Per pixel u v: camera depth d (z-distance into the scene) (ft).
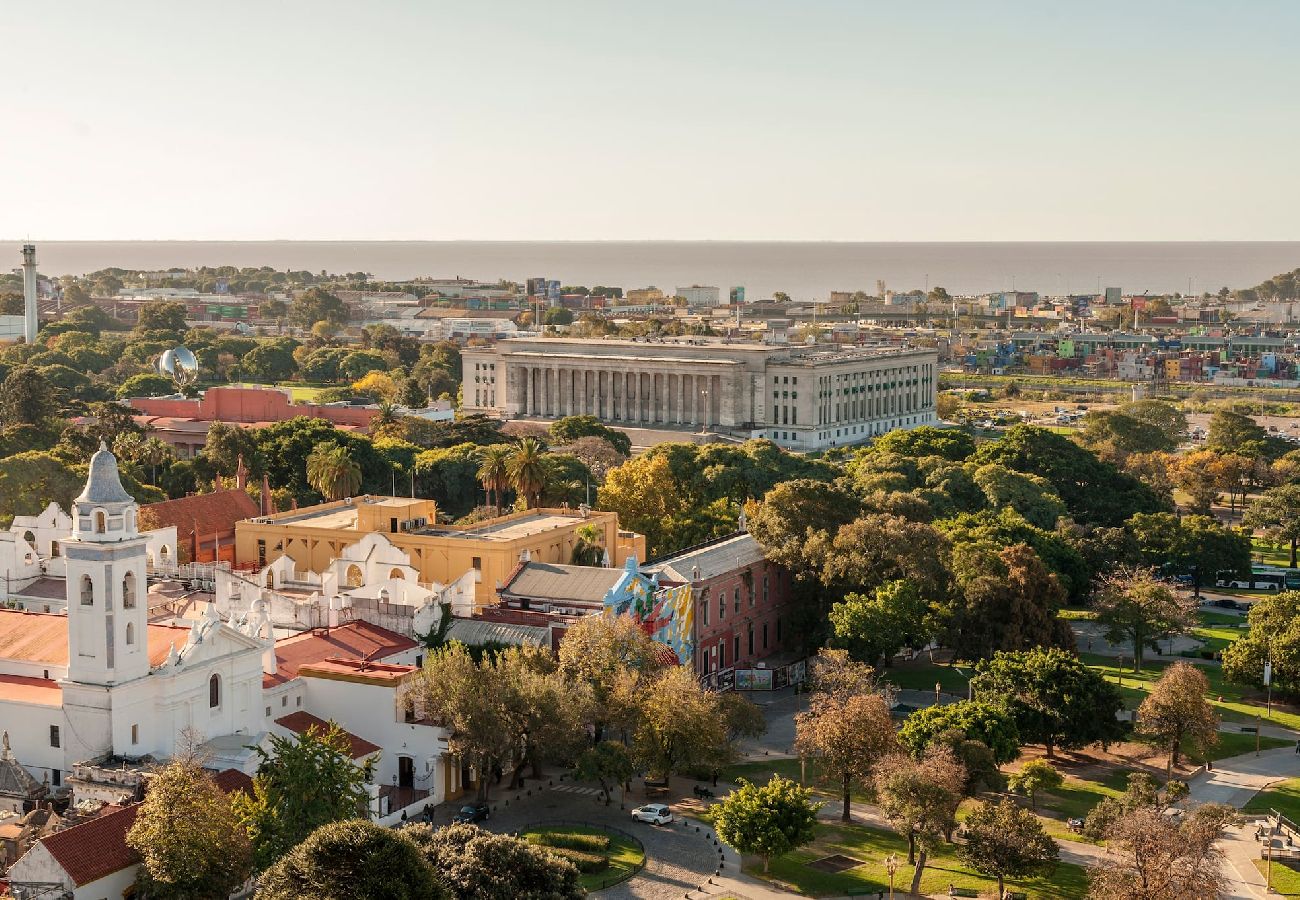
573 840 497.46
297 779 447.83
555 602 639.76
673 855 498.28
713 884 476.54
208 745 499.92
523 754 544.62
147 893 419.74
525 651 568.41
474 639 603.67
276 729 535.60
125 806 445.37
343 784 456.45
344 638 589.32
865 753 531.09
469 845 418.10
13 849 436.35
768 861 491.72
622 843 505.66
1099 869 456.45
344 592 640.99
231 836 424.05
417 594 613.93
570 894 424.87
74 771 476.13
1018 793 576.61
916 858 507.71
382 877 381.60
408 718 545.03
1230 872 504.02
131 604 494.18
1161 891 433.07
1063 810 560.20
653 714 539.29
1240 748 641.81
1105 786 589.73
